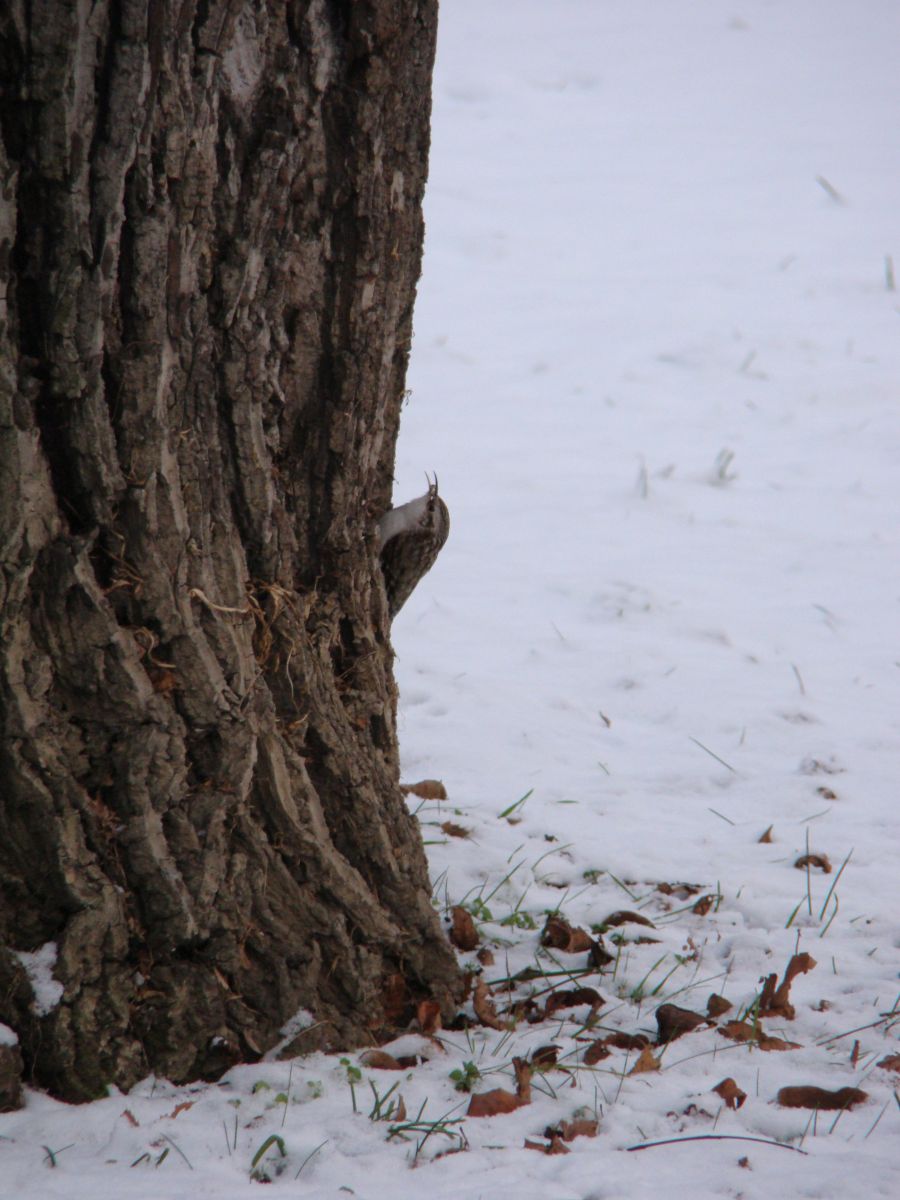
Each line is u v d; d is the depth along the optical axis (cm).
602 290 2238
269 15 493
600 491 1573
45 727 504
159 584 507
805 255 2381
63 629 497
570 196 2642
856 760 1002
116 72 456
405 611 1263
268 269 517
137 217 474
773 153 2881
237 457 529
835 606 1304
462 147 2883
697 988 676
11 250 466
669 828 889
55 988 520
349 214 533
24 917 521
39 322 474
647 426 1777
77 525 500
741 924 762
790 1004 655
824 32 3647
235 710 534
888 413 1819
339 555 576
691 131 3008
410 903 612
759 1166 503
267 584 552
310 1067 566
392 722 627
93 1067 528
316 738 577
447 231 2462
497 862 816
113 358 486
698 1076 584
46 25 443
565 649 1195
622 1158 511
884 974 696
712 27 3672
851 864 841
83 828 516
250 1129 520
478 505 1527
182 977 543
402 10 516
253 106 498
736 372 1947
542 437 1733
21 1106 521
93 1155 498
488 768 976
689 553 1417
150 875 529
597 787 952
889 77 3325
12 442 476
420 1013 616
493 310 2158
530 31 3612
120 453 495
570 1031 628
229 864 551
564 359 1984
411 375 1922
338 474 564
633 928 741
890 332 2083
